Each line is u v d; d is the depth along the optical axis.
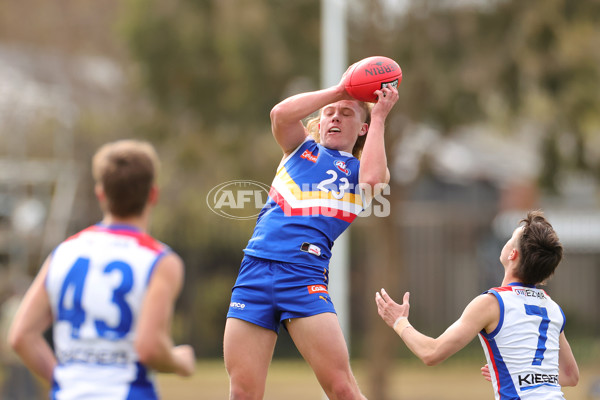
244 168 55.56
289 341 88.50
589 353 79.88
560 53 52.12
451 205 91.81
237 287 14.96
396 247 59.69
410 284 90.62
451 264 91.12
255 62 52.44
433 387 64.69
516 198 92.69
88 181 77.56
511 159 92.94
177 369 12.73
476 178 92.00
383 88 14.81
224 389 61.72
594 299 92.69
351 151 15.70
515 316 14.52
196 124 56.84
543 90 53.78
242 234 76.00
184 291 88.06
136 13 54.12
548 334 14.70
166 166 59.19
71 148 74.12
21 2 74.69
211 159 57.16
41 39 75.88
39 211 71.94
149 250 12.66
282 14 53.09
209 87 54.44
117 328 12.25
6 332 40.00
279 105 14.98
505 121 57.34
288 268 14.50
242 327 14.69
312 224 14.75
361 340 89.38
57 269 12.62
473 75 51.78
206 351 88.69
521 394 14.23
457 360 79.31
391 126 53.41
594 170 55.91
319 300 14.47
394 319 15.21
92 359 12.20
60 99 73.31
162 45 53.53
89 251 12.66
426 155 58.84
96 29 72.94
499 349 14.48
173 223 68.56
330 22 45.66
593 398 50.69
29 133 73.56
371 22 51.75
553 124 55.59
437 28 52.38
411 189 61.62
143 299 12.38
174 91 55.25
